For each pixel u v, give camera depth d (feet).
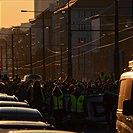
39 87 172.14
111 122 167.84
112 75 251.80
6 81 296.92
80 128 168.66
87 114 169.27
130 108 77.51
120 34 643.45
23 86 191.21
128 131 81.71
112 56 198.18
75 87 171.01
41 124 75.87
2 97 128.47
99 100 168.96
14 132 57.67
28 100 172.45
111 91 157.17
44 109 174.81
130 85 82.07
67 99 177.88
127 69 88.69
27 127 73.97
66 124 169.89
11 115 92.48
